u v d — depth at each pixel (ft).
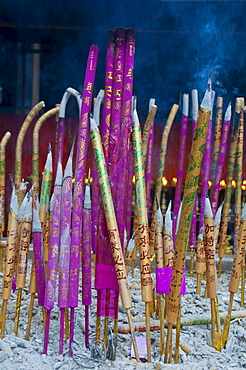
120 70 6.82
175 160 20.25
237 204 11.30
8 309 8.92
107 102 6.89
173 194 18.76
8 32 19.99
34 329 7.89
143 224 6.51
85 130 6.81
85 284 6.93
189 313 9.24
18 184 11.56
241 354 7.26
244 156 18.08
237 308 9.75
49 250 6.59
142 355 7.01
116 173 6.80
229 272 13.29
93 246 8.38
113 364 6.43
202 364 6.73
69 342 6.65
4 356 6.52
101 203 6.65
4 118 19.80
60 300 6.54
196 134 5.82
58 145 10.98
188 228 6.11
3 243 9.71
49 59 20.58
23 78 20.54
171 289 6.34
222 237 12.21
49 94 20.75
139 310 9.19
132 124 6.70
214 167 11.86
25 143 19.84
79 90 20.76
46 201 8.05
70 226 6.69
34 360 6.46
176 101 20.30
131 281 11.41
